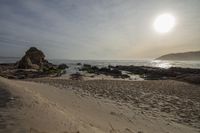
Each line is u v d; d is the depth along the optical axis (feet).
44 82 68.13
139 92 55.52
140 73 142.10
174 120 30.48
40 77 93.66
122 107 36.11
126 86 66.85
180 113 34.76
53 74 108.99
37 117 16.81
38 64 149.07
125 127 24.61
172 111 35.86
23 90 25.67
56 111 20.88
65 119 18.99
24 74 100.07
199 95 54.13
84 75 112.16
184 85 75.41
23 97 21.77
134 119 29.01
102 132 19.90
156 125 27.27
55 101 31.91
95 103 37.17
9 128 13.60
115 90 56.59
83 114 27.20
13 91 23.20
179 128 26.89
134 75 130.21
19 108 18.03
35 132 13.92
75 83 68.74
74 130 16.70
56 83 66.49
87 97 42.65
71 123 18.33
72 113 25.27
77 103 35.17
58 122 17.25
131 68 182.60
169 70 146.51
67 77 96.17
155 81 86.94
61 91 46.70
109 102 39.47
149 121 28.86
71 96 41.65
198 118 32.14
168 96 51.34
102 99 42.01
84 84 66.95
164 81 88.22
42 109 19.49
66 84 64.90
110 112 31.58
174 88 66.69
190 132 25.70
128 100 43.21
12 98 20.61
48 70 122.01
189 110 37.14
